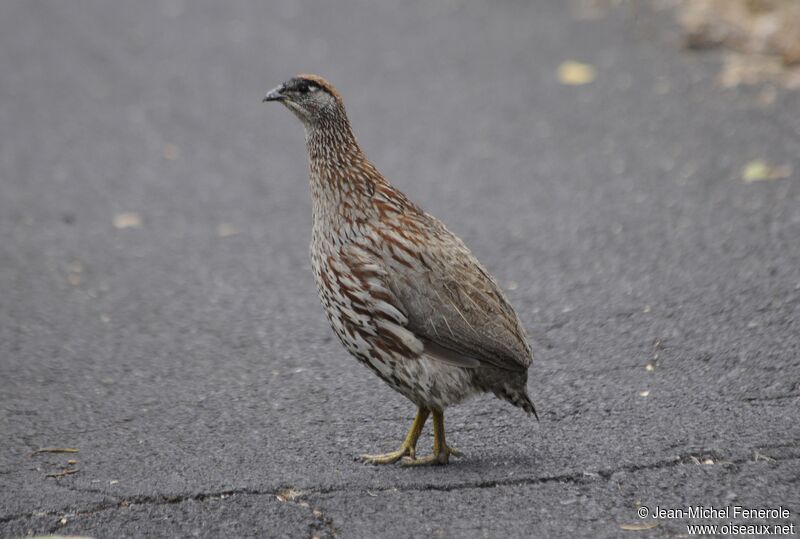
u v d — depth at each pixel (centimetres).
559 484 1273
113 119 2920
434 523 1198
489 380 1344
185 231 2262
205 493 1289
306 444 1420
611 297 1814
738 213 2070
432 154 2548
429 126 2711
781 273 1803
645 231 2055
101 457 1399
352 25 3566
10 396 1589
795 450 1307
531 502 1234
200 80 3169
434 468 1336
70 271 2083
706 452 1317
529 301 1839
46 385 1628
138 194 2464
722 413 1414
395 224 1355
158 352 1738
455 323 1323
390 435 1441
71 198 2452
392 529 1191
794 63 2841
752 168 2269
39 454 1412
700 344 1616
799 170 2236
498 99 2844
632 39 3158
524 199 2280
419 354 1335
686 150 2419
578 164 2425
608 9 3444
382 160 2528
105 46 3512
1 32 3691
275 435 1449
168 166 2620
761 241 1934
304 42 3425
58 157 2684
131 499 1283
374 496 1267
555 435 1402
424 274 1334
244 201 2408
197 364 1691
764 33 2920
